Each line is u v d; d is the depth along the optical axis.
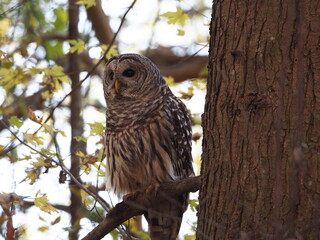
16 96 14.45
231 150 7.52
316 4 7.37
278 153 6.47
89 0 13.25
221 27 7.98
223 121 7.66
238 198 7.29
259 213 7.08
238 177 7.37
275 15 7.52
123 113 11.38
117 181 11.52
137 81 11.76
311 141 7.00
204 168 7.87
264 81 7.41
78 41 13.94
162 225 11.30
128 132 11.27
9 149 11.11
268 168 7.15
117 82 11.76
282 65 7.09
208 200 7.65
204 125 8.02
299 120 6.13
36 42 16.11
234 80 7.64
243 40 7.66
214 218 7.50
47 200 10.31
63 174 10.33
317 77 7.15
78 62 16.12
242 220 7.22
